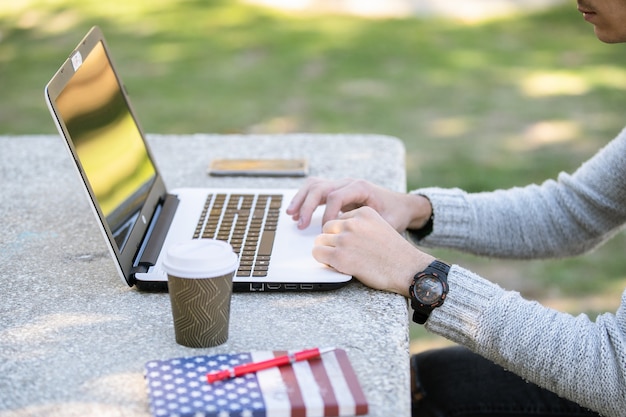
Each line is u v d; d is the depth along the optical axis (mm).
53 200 2084
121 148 1837
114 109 1894
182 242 1432
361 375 1352
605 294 3646
